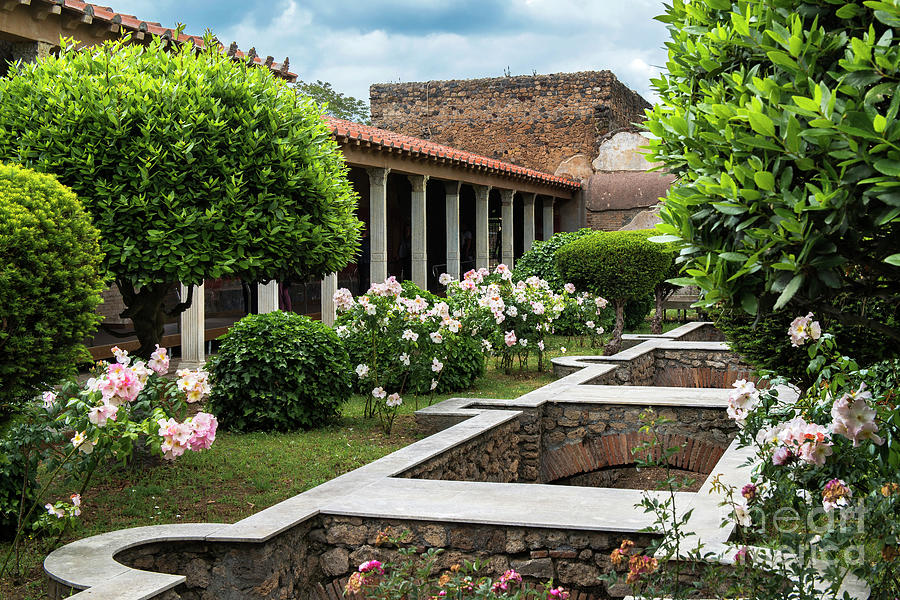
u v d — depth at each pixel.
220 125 6.14
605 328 16.02
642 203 23.66
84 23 9.52
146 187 5.97
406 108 26.08
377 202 15.45
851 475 3.27
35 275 4.54
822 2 2.49
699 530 4.04
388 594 3.34
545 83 24.64
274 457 6.59
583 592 4.18
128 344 11.74
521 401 8.04
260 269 6.38
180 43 10.43
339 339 8.26
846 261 2.47
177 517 5.10
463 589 3.35
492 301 10.41
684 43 3.21
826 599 3.17
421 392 9.60
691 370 12.12
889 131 2.06
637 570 3.10
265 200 6.25
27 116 6.01
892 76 2.15
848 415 3.01
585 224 24.14
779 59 2.42
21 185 4.69
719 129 2.64
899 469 3.13
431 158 16.30
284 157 6.37
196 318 11.26
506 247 20.59
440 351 8.91
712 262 2.65
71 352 4.88
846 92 2.22
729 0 2.95
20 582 4.00
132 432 4.16
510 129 25.02
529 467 7.87
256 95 6.53
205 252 6.00
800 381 6.45
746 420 3.66
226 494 5.61
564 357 11.58
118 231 5.93
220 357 7.70
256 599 4.11
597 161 24.12
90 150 5.92
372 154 14.84
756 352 6.60
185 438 4.15
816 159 2.36
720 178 2.52
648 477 8.50
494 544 4.32
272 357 7.62
